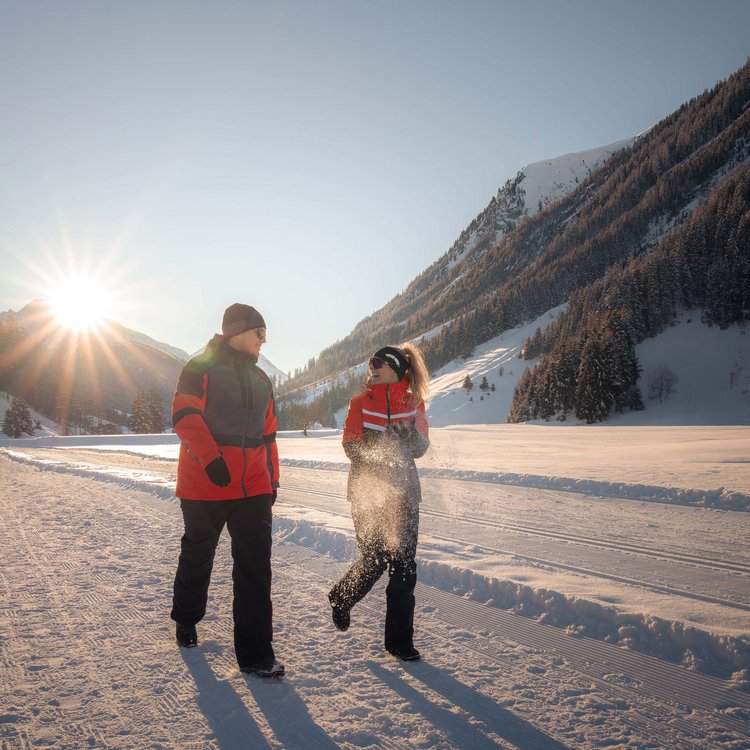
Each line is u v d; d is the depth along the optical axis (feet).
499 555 15.79
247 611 8.98
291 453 74.08
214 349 9.53
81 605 12.30
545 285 643.45
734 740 6.96
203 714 7.61
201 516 9.48
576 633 10.48
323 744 6.86
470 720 7.44
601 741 6.93
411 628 9.47
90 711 7.70
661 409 256.11
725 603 12.02
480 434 122.21
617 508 24.61
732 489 25.64
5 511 25.32
